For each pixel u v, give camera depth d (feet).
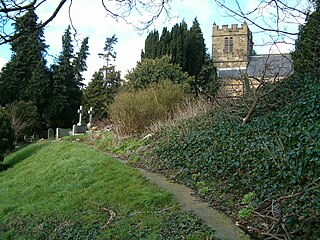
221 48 123.24
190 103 43.80
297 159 18.11
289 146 20.68
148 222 18.15
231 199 19.74
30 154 54.08
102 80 130.11
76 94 116.37
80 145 46.96
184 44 92.58
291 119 25.59
